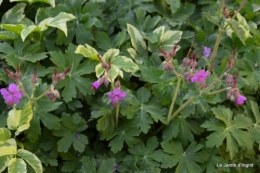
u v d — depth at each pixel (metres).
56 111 0.62
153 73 0.63
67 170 0.60
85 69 0.63
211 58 0.67
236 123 0.61
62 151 0.60
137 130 0.61
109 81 0.60
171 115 0.62
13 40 0.66
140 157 0.61
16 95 0.54
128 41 0.70
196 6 0.80
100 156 0.62
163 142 0.61
